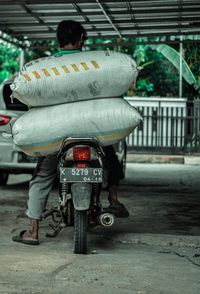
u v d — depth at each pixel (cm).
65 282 383
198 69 2028
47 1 915
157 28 1114
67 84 443
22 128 450
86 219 463
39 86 440
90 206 465
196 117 1758
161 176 1209
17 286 372
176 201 810
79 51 492
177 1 923
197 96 2261
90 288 371
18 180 1101
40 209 499
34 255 459
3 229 570
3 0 919
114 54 457
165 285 380
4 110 845
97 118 448
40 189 496
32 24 1097
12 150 838
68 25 495
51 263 433
